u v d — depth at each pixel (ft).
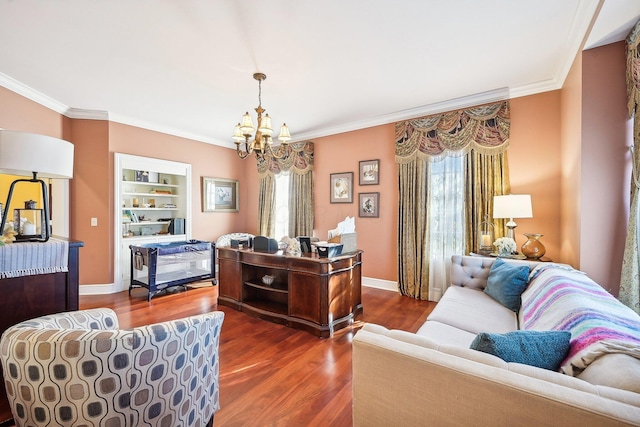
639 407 2.43
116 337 3.75
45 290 5.97
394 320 10.60
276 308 10.78
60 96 11.72
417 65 9.32
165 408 4.19
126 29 7.39
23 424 3.92
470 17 7.00
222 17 6.94
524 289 7.53
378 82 10.52
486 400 2.94
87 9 6.63
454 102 12.27
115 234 14.05
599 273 7.64
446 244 12.71
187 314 11.16
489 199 11.57
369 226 14.94
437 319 6.79
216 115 14.05
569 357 3.55
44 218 6.18
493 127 11.46
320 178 16.74
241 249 11.68
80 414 3.69
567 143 9.36
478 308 7.39
